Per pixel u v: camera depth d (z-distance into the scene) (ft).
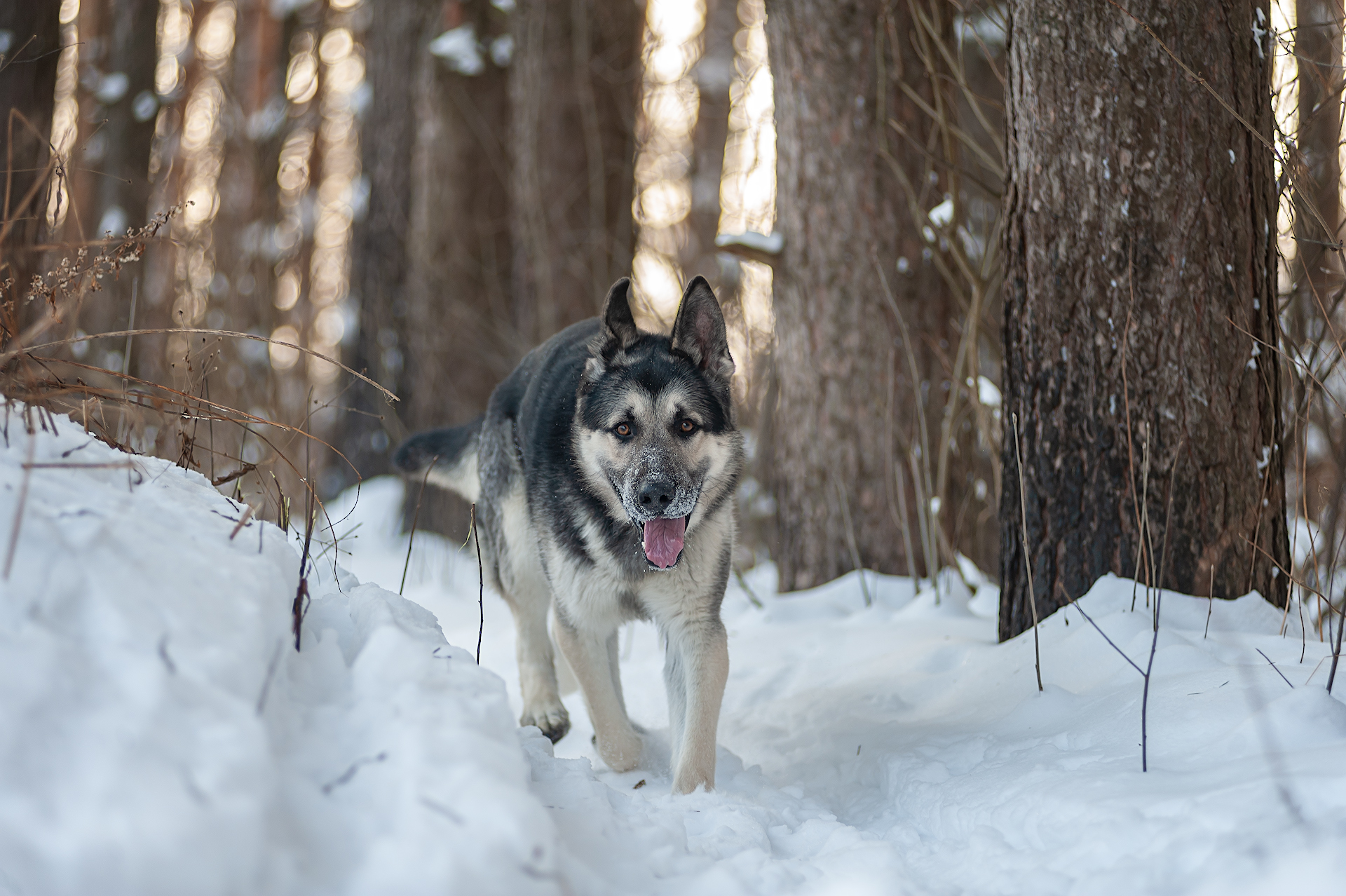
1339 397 15.42
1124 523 12.30
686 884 7.02
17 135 17.74
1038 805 8.11
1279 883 6.01
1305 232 14.46
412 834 5.59
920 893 7.17
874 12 19.08
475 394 31.12
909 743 10.87
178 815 5.08
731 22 45.73
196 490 8.52
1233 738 8.30
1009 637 13.44
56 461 7.38
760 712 13.41
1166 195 11.96
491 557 15.07
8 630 5.64
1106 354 12.32
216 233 41.65
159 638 5.95
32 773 5.16
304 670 7.17
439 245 31.42
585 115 30.50
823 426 19.69
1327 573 12.07
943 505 18.34
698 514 11.50
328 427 38.37
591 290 30.73
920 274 19.44
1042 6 12.49
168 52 49.47
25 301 9.87
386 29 34.53
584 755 12.84
